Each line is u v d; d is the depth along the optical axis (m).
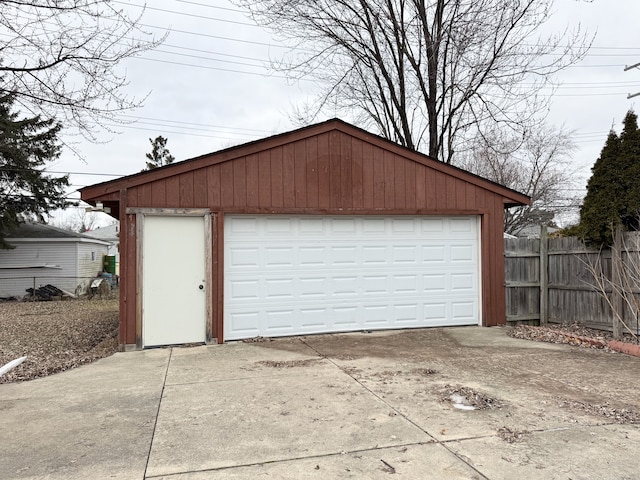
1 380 5.54
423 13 12.64
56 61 7.55
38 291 19.05
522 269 9.63
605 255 8.08
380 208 8.42
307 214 8.12
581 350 6.82
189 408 4.36
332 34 12.92
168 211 7.33
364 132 8.34
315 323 8.19
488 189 9.06
